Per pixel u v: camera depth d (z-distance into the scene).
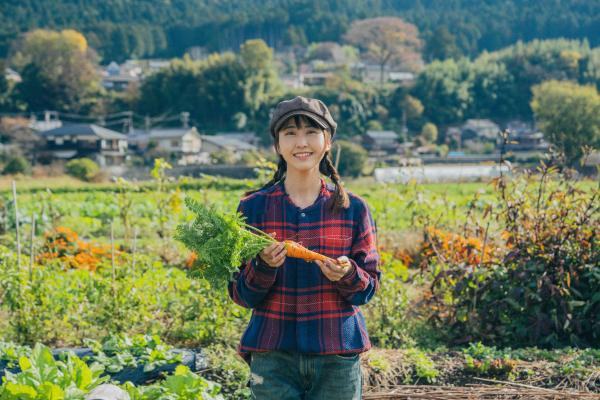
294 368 3.19
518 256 6.93
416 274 7.73
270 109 100.88
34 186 44.28
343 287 3.08
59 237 11.00
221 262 2.97
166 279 7.73
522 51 121.19
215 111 99.19
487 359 5.58
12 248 11.20
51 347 6.52
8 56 133.25
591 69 117.25
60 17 170.62
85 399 3.50
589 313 6.79
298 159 3.21
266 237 3.09
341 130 96.38
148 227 16.27
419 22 184.00
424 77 110.38
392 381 5.39
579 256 6.89
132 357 5.29
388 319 6.86
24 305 6.70
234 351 5.88
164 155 81.50
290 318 3.17
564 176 7.43
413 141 94.62
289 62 154.88
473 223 8.15
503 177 7.25
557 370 5.52
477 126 100.25
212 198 24.31
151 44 171.00
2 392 3.46
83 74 102.88
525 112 111.31
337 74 117.38
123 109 100.94
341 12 192.38
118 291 6.76
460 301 7.02
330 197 3.25
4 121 80.94
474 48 169.62
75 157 80.12
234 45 173.75
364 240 3.26
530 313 6.79
